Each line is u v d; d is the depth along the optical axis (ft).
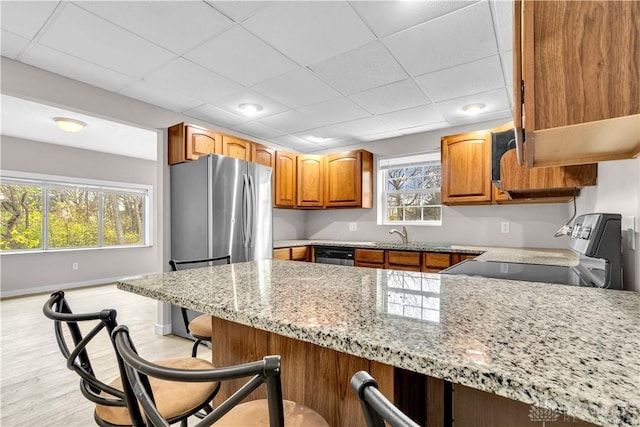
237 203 9.64
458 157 10.17
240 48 6.58
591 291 3.22
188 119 10.57
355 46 6.48
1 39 6.25
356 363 2.82
